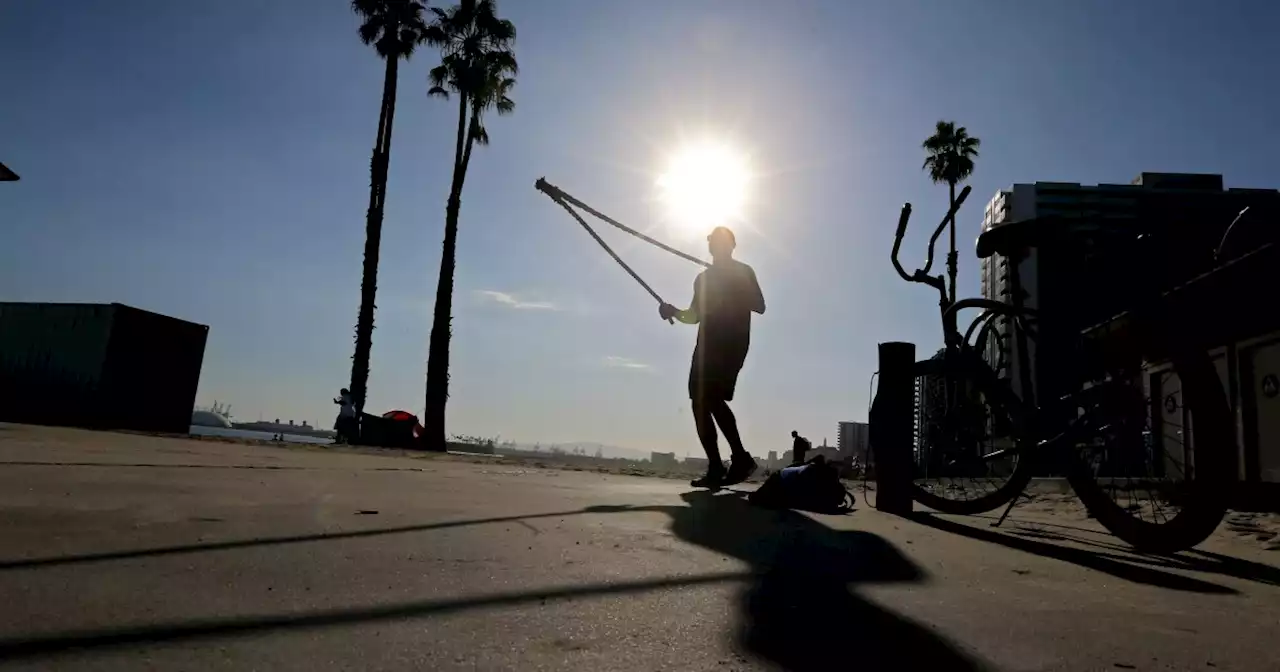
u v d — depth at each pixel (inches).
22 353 626.8
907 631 65.0
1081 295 141.9
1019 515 187.6
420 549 91.4
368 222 885.8
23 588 64.1
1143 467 127.9
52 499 112.9
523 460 461.4
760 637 61.3
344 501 133.3
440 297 868.6
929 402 178.9
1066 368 144.2
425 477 202.1
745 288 227.3
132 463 180.2
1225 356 208.2
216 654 51.1
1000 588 85.7
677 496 185.3
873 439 179.3
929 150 1341.0
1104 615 74.4
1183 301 121.9
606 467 398.6
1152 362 127.4
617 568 85.4
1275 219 141.3
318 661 50.8
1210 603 82.8
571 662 53.3
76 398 613.0
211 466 189.8
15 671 46.2
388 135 906.1
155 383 663.8
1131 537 122.6
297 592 68.2
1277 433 190.2
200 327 709.9
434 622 61.0
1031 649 61.5
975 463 167.5
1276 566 110.7
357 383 853.8
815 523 140.4
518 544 98.3
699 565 89.5
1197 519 112.0
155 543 85.2
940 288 183.3
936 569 96.1
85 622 56.2
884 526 142.4
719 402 226.2
